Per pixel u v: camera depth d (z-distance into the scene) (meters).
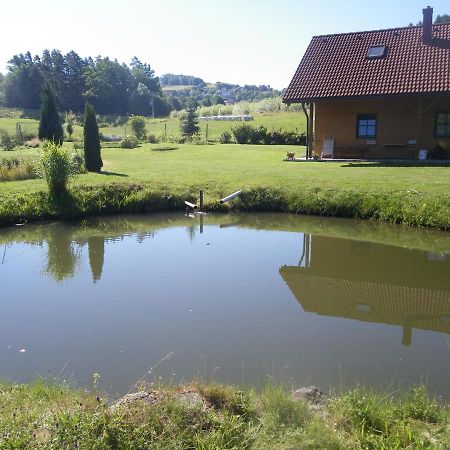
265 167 17.39
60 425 3.26
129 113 81.62
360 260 9.10
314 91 18.56
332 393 4.38
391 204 11.60
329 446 3.22
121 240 10.71
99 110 82.69
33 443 3.12
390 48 19.39
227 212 13.12
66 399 3.94
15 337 5.83
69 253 9.73
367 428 3.56
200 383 4.34
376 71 18.53
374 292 7.43
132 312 6.57
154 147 29.06
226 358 5.23
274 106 57.22
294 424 3.46
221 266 8.72
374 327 6.07
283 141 30.77
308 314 6.50
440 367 5.00
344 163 17.53
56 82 80.06
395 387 4.58
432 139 18.28
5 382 4.61
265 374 4.85
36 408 3.68
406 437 3.39
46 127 24.19
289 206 12.82
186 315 6.45
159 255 9.48
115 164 19.80
